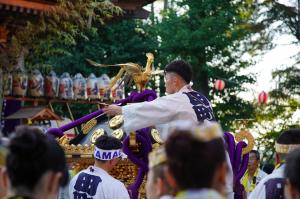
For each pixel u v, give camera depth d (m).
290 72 30.17
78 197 6.97
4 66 18.09
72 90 19.73
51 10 17.00
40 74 19.08
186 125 3.52
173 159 3.31
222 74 26.81
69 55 22.02
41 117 17.70
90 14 17.97
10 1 16.38
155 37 26.23
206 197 3.25
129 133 7.42
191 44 25.42
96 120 8.45
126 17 21.09
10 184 3.49
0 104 17.84
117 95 19.83
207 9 26.38
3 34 17.64
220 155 3.35
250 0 30.77
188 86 7.39
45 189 3.48
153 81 24.12
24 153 3.44
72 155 7.91
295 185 3.86
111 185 6.91
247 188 10.14
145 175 7.62
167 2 33.06
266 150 21.27
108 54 25.30
